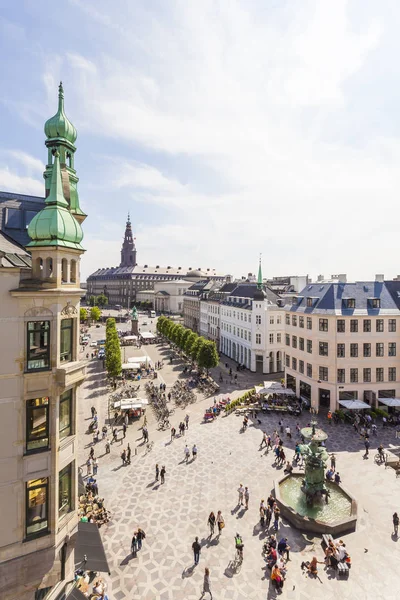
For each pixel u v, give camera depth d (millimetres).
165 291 193625
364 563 19578
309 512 24250
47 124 17062
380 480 28266
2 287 13211
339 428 39375
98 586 17328
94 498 25844
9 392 13375
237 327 75375
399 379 44906
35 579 13875
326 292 47438
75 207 18094
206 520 23719
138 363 65062
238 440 36375
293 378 52844
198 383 57312
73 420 15680
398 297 48875
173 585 18406
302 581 18453
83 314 127938
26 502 13812
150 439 36969
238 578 18766
